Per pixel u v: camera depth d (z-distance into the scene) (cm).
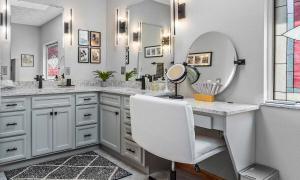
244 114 187
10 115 250
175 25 265
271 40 199
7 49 297
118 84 367
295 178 180
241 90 209
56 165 266
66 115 292
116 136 286
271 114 192
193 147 146
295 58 191
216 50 225
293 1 190
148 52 308
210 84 220
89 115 313
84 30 367
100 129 320
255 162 203
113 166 265
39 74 325
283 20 196
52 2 335
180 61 262
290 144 182
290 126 181
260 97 197
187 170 258
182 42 259
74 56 358
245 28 204
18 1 307
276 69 201
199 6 240
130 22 342
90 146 320
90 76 375
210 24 231
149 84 304
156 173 249
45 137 276
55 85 339
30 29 317
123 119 273
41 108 272
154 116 155
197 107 183
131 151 260
